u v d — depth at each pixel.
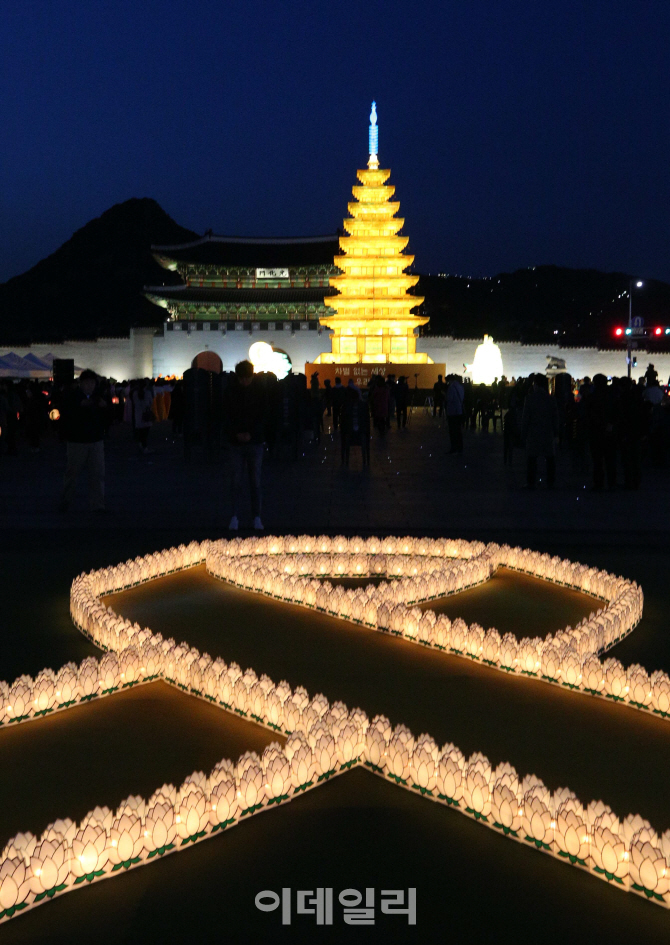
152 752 6.55
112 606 10.77
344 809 5.64
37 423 33.50
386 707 7.51
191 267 101.00
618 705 7.55
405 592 10.67
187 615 10.31
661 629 9.96
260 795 5.59
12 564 13.12
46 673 7.34
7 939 4.44
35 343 102.94
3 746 6.69
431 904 4.71
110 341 102.19
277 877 4.93
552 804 5.30
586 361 100.19
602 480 21.98
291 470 26.50
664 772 6.31
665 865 4.66
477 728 7.07
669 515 17.81
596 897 4.77
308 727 6.50
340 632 9.65
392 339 87.31
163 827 5.07
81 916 4.62
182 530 15.90
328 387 46.75
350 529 16.14
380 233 85.44
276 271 101.25
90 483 18.03
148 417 31.30
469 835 5.36
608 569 12.94
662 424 27.16
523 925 4.54
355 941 4.43
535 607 10.84
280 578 11.02
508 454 28.61
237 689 7.16
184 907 4.69
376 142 85.19
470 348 99.88
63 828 4.92
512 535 15.53
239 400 15.70
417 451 33.34
